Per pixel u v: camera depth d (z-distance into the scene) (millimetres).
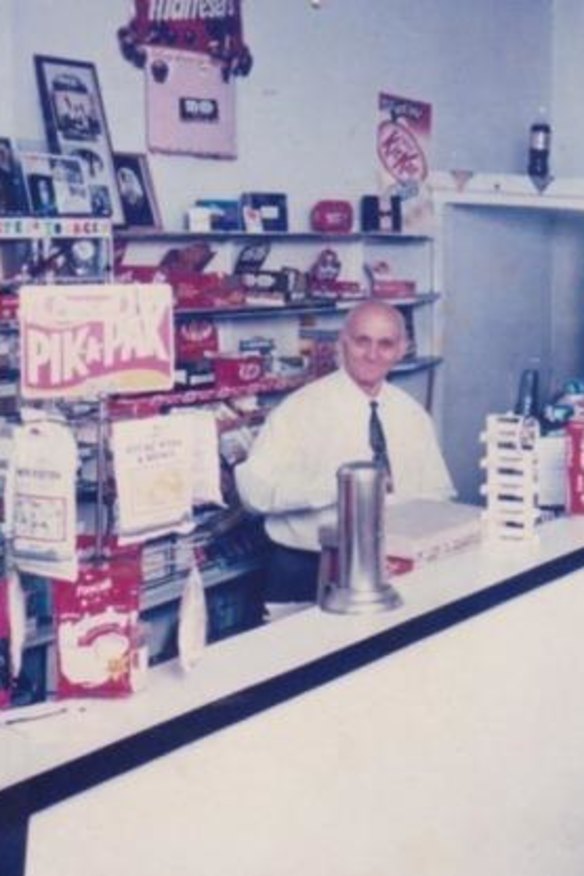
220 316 4922
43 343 1649
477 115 6801
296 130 5473
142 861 1675
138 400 4102
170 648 4344
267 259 5254
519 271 6883
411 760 2232
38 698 3119
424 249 6141
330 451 4137
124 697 1734
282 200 5195
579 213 7301
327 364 5219
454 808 2381
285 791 1927
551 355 7402
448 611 2240
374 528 2191
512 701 2521
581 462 2850
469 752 2404
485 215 6477
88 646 1722
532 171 6371
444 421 6230
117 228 4418
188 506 1773
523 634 2523
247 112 5199
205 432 1809
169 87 4812
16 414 3680
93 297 1674
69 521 1646
